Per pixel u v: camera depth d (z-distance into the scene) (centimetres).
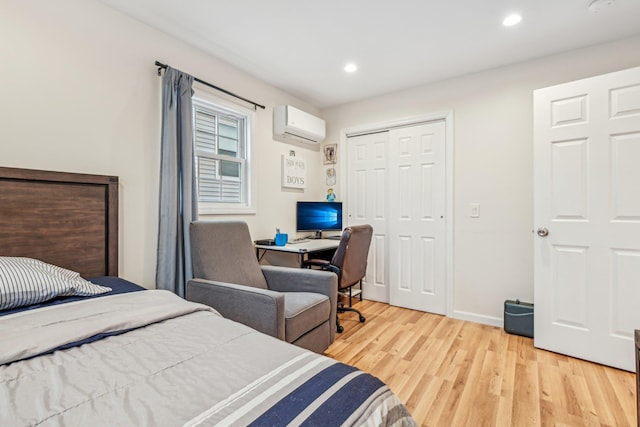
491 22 207
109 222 189
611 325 201
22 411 61
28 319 104
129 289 155
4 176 151
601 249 204
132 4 191
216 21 208
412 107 319
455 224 292
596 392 172
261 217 306
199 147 260
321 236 360
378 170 347
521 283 262
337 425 61
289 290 230
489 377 187
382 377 187
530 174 258
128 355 86
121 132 199
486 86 277
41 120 167
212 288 188
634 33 218
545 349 224
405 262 324
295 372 78
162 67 216
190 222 219
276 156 323
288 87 320
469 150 285
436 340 241
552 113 222
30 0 163
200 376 76
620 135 198
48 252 164
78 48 180
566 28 212
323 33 222
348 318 293
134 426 58
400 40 230
